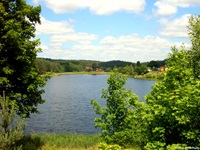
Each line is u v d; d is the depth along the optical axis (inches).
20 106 719.7
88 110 2228.1
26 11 721.0
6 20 689.0
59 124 1640.0
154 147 357.7
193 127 354.3
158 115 368.2
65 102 2736.2
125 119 586.2
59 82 6195.9
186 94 353.1
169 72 395.9
